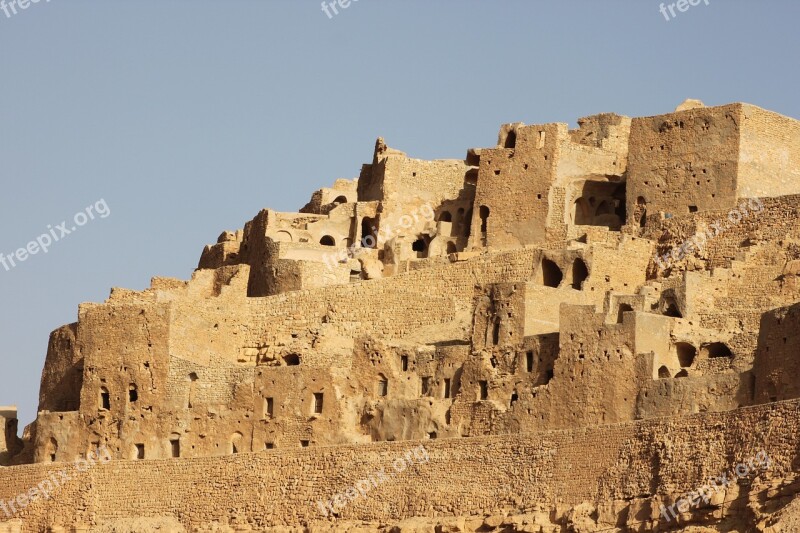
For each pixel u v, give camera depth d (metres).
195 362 153.00
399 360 145.62
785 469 115.88
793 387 124.31
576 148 166.12
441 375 143.25
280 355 155.50
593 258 150.62
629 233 157.62
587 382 134.25
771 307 141.75
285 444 146.25
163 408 152.12
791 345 125.06
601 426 126.75
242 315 159.12
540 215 163.12
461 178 174.38
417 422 141.62
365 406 144.75
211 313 157.12
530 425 136.12
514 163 165.62
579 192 165.38
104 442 153.12
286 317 158.50
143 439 151.88
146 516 146.62
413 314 155.62
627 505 122.56
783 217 149.50
